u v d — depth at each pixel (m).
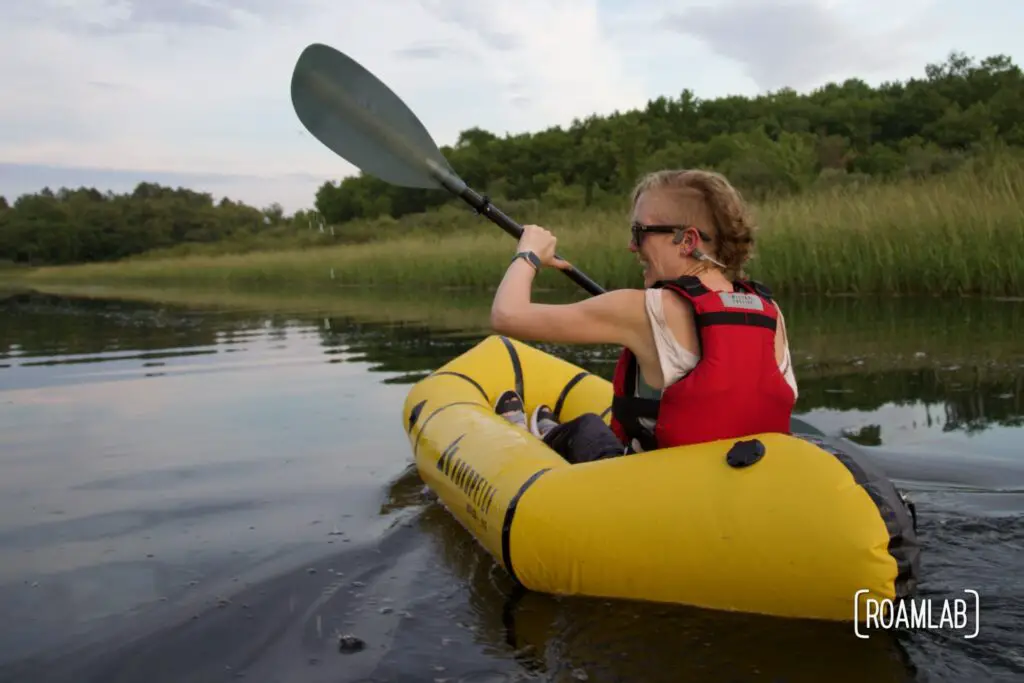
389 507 2.54
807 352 4.81
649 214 1.83
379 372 4.94
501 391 3.21
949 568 1.85
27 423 3.79
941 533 2.05
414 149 2.77
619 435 2.05
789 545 1.57
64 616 1.85
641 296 1.76
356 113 2.82
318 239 34.50
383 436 3.40
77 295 15.27
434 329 7.11
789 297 8.06
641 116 54.50
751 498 1.63
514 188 46.50
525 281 2.00
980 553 1.93
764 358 1.74
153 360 5.74
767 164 22.08
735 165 22.59
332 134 2.86
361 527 2.37
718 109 53.28
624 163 34.41
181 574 2.06
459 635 1.71
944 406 3.40
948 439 2.91
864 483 1.59
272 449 3.24
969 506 2.24
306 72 2.86
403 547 2.21
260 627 1.78
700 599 1.68
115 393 4.50
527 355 3.35
